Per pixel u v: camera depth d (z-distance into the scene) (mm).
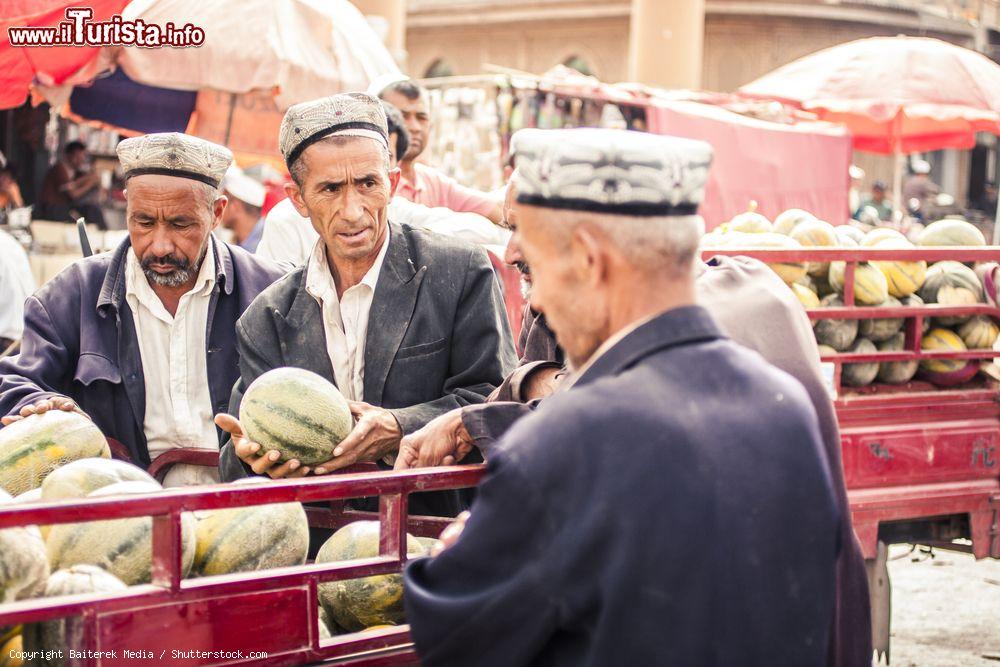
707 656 1764
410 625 1971
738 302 2477
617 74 41531
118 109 8781
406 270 3291
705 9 38500
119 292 3625
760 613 1796
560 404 1850
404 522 2342
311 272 3309
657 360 1862
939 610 6574
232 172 9664
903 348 5152
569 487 1789
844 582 2426
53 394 3336
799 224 5559
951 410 5102
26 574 2154
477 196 6555
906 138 15828
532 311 3344
